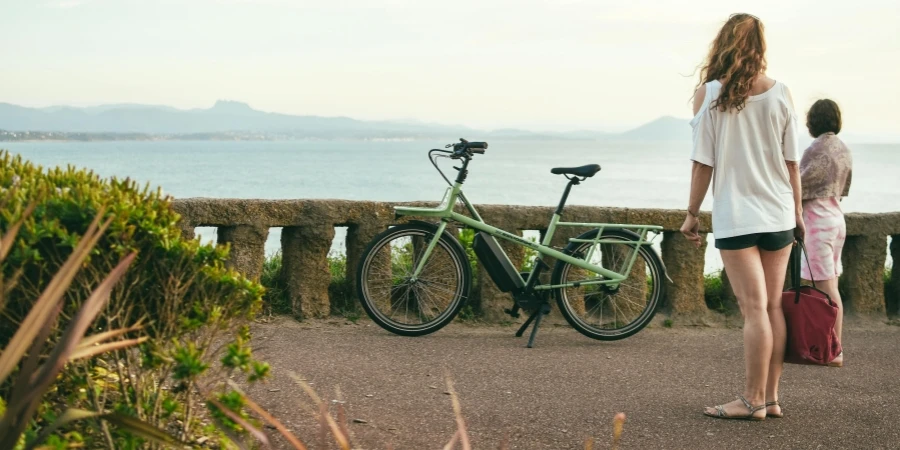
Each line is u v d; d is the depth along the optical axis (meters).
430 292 6.58
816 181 6.08
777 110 4.38
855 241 7.71
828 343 4.53
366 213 6.96
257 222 6.66
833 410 4.82
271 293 6.81
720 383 5.34
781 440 4.27
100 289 2.25
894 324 7.61
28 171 3.75
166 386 3.81
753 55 4.35
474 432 4.22
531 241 6.89
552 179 105.19
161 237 3.23
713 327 7.30
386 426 4.23
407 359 5.66
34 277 3.19
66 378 3.30
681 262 7.33
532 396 4.90
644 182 100.88
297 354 5.64
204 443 3.47
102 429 3.05
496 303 7.07
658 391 5.12
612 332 6.61
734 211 4.39
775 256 4.51
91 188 3.37
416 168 138.38
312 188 73.06
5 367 2.16
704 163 4.48
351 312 6.97
